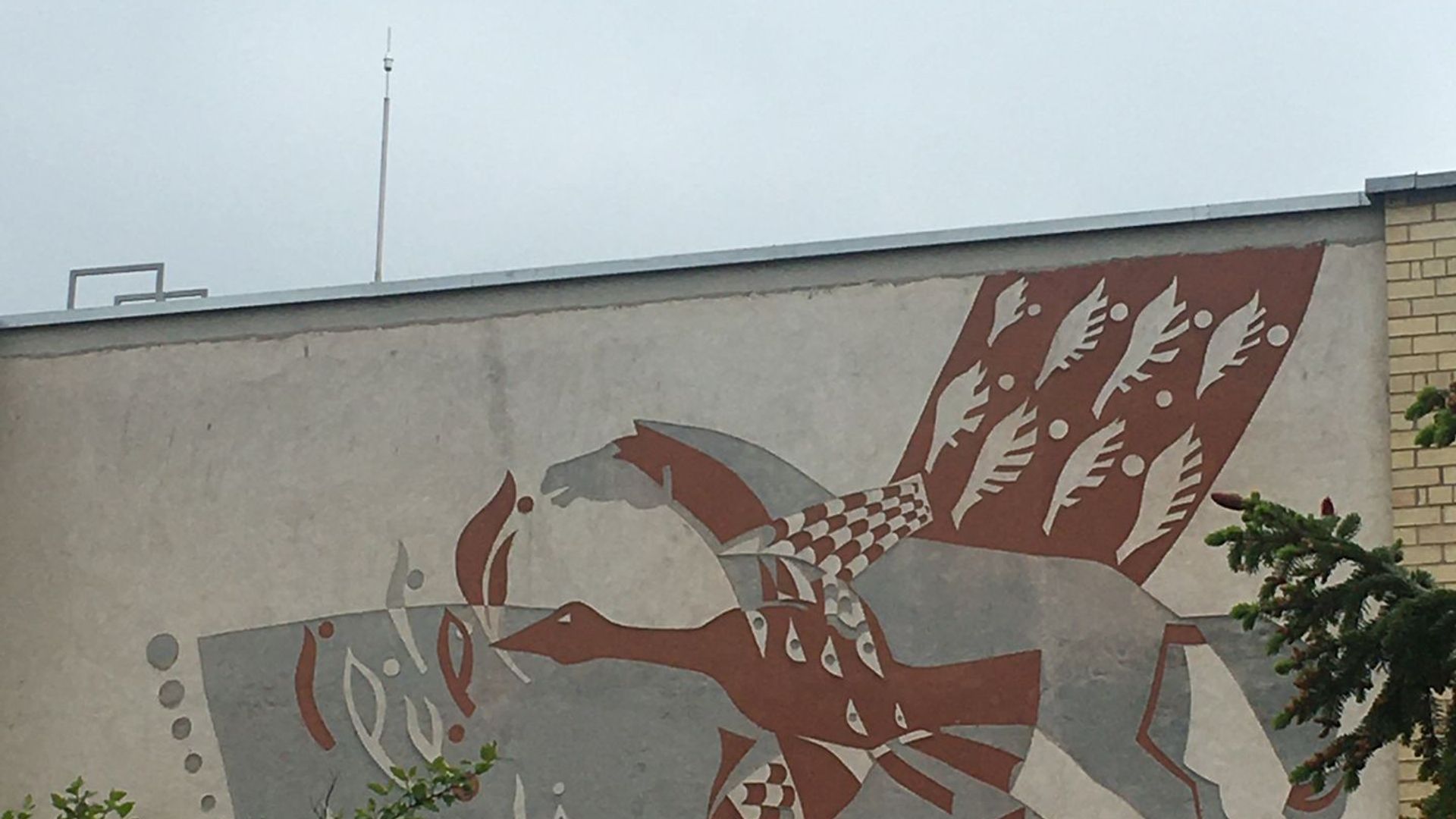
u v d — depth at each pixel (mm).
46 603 16672
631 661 15336
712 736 15047
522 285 16141
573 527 15664
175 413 16734
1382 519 14156
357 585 16016
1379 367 14414
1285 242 14766
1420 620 9109
